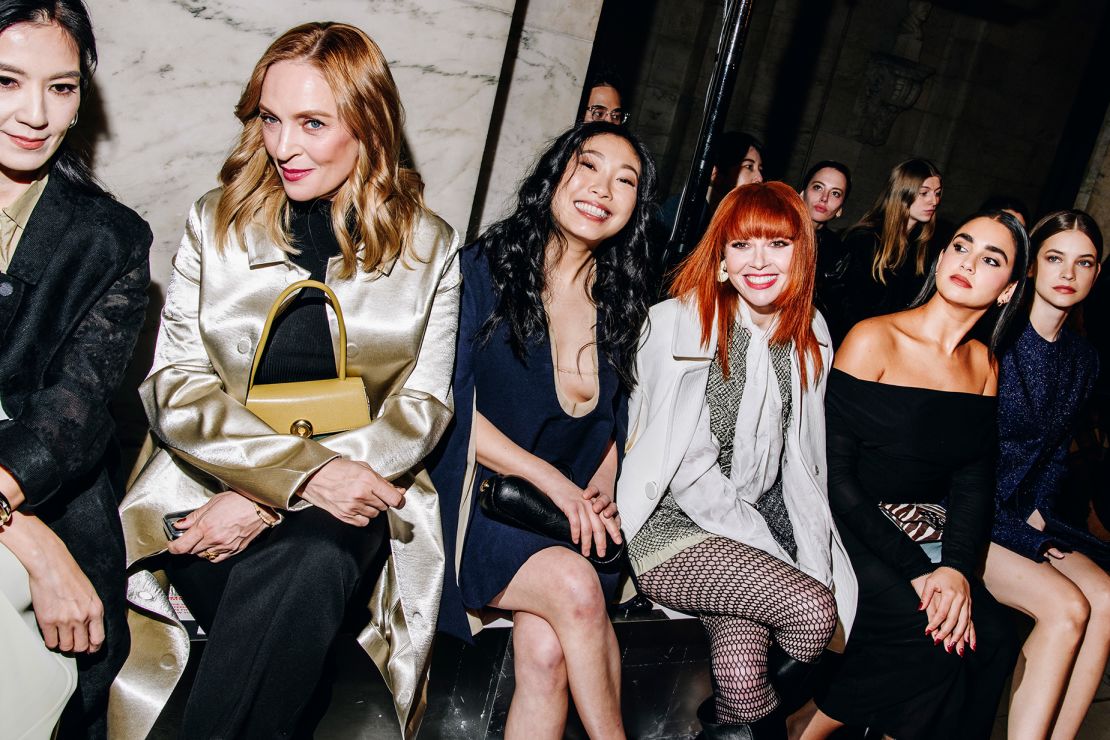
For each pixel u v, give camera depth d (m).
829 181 4.07
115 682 1.93
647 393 2.46
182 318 1.97
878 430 2.62
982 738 2.46
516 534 2.14
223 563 1.88
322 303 2.02
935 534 2.64
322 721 2.32
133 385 2.74
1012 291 2.70
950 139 7.61
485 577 2.13
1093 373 3.06
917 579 2.48
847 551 2.58
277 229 1.97
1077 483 3.70
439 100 2.82
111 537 1.86
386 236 2.02
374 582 2.11
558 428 2.33
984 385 2.75
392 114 1.97
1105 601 2.78
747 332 2.48
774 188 2.42
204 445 1.84
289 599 1.74
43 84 1.70
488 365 2.27
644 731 2.65
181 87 2.49
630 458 2.43
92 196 1.88
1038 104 7.65
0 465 1.63
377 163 1.98
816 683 2.56
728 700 2.25
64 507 1.82
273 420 1.93
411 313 2.07
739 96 7.18
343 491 1.80
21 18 1.66
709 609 2.30
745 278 2.39
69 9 1.72
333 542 1.77
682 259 2.91
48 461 1.68
